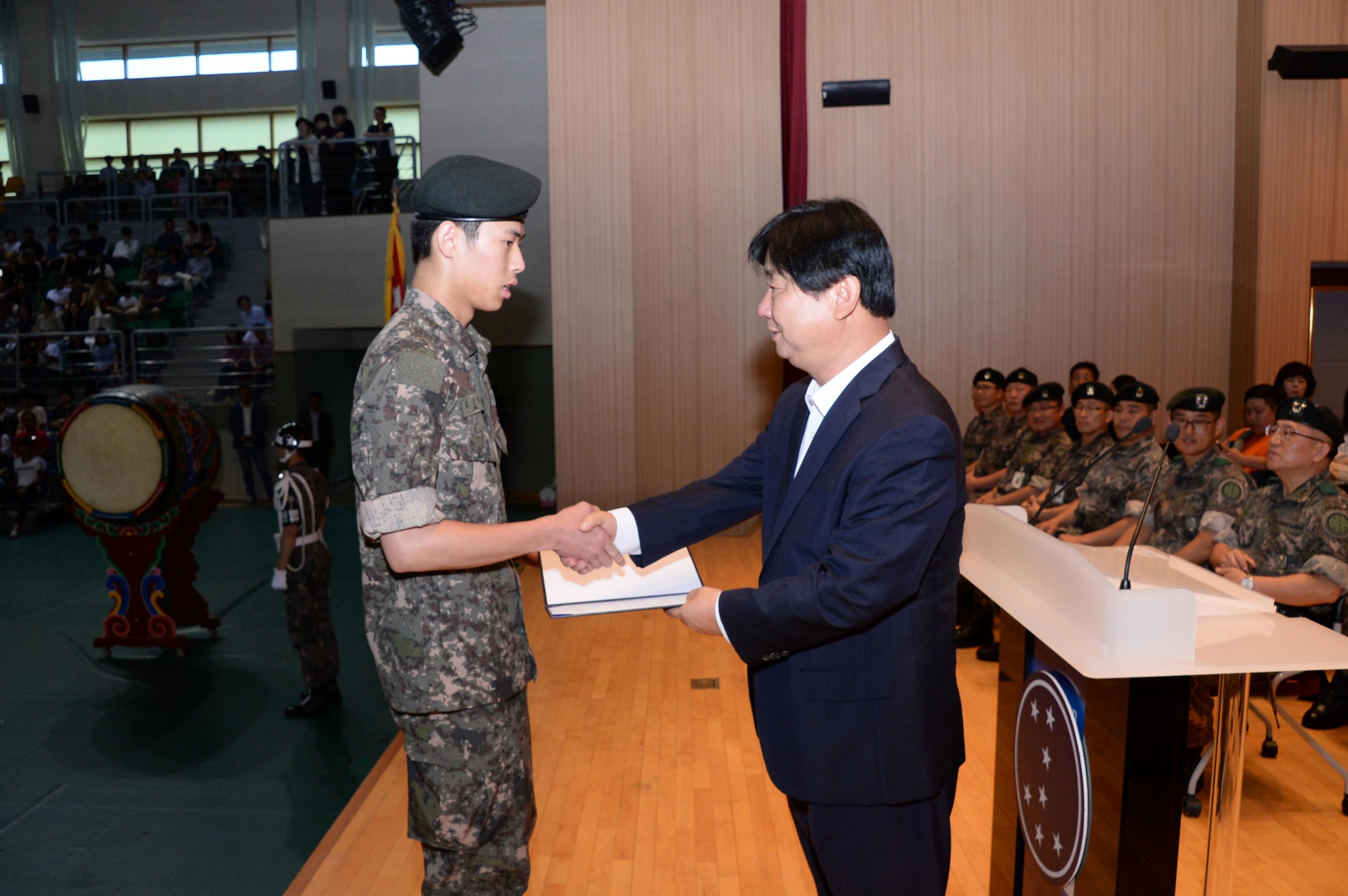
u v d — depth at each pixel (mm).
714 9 7020
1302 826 2568
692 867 2480
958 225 6938
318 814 3102
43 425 9742
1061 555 1469
